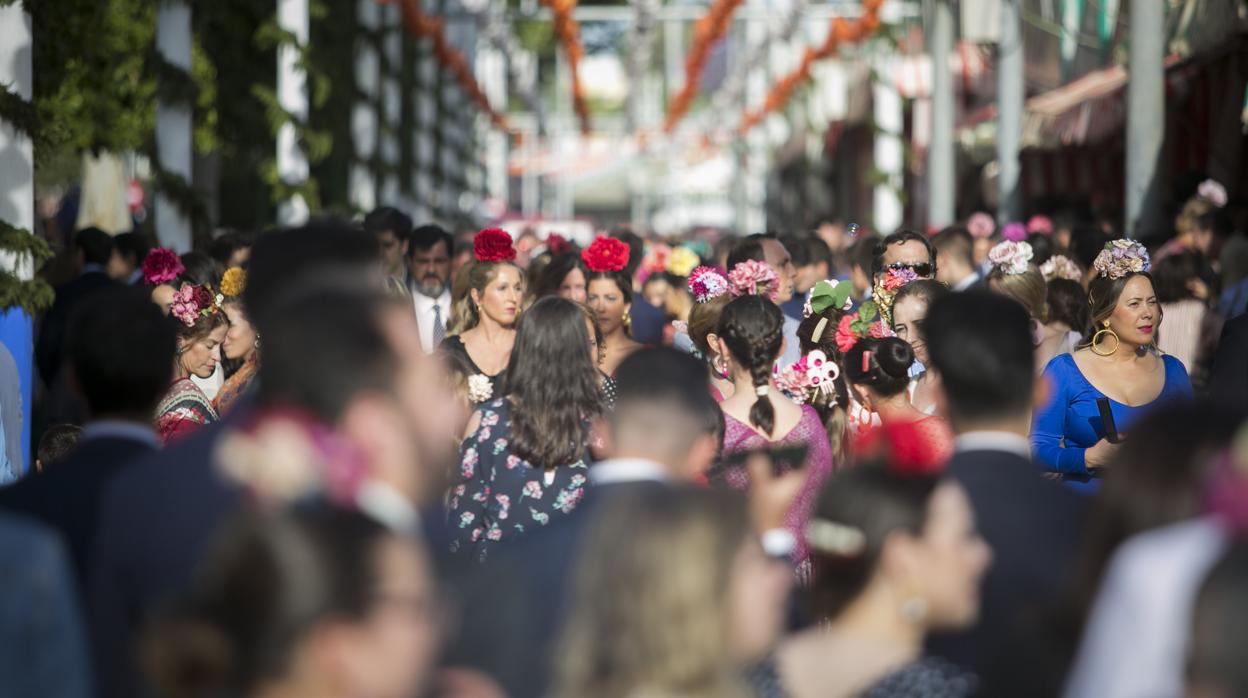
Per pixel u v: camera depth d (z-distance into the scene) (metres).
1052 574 11.22
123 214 50.78
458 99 107.12
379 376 9.39
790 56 114.00
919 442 9.95
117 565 10.36
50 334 31.09
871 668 9.62
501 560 11.05
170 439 18.72
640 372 11.57
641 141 154.88
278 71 54.59
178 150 40.66
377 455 9.31
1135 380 19.95
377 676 7.41
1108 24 62.53
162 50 40.06
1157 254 34.38
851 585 9.83
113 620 10.34
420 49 83.75
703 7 97.94
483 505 16.55
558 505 16.39
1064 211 58.91
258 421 7.98
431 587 7.88
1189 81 44.38
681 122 157.50
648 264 43.97
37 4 38.50
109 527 10.45
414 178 85.81
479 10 88.75
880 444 10.12
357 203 68.31
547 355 16.48
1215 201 35.72
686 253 36.38
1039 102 56.91
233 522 7.63
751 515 8.34
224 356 24.92
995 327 12.09
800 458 14.97
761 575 8.21
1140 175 38.25
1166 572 7.73
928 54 66.94
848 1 94.56
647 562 7.80
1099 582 9.04
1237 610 6.86
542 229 95.56
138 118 40.97
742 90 128.00
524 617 10.86
